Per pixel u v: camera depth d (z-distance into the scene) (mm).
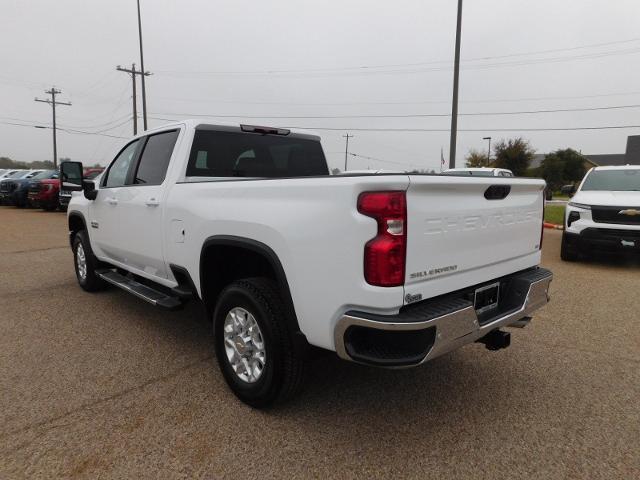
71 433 2727
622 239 7305
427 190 2395
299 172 4777
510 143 43688
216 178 3955
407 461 2508
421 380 3484
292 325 2738
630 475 2410
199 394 3221
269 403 2928
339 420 2904
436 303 2521
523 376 3564
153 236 3945
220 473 2393
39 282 6367
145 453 2547
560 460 2531
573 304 5469
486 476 2395
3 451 2553
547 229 13797
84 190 5023
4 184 20328
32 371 3557
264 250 2768
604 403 3158
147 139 4438
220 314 3156
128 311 5066
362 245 2291
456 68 17578
